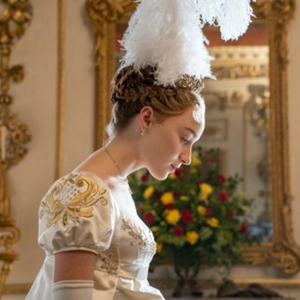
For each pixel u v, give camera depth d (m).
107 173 1.92
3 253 4.78
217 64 4.90
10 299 4.78
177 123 1.92
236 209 4.73
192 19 2.00
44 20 5.04
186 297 4.51
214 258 4.59
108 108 4.93
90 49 5.01
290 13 4.94
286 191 4.81
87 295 1.73
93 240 1.74
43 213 1.83
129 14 4.96
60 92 4.97
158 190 4.58
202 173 4.76
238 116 4.87
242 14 2.09
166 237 4.49
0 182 4.85
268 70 4.89
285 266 4.73
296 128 4.89
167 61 1.93
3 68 4.98
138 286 1.89
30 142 4.95
